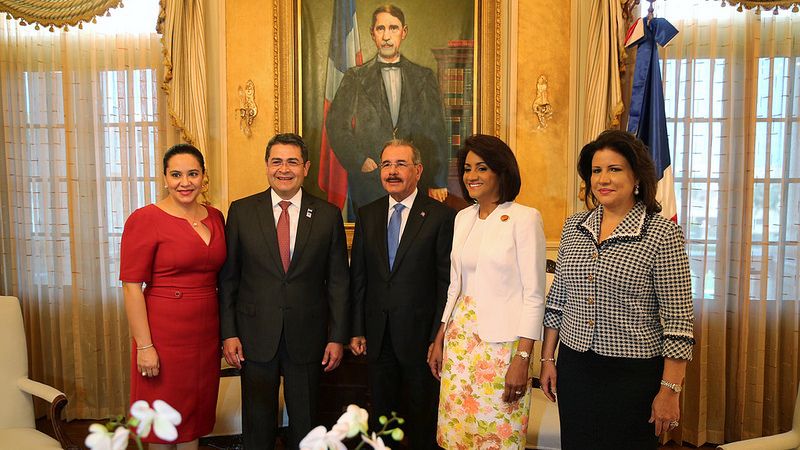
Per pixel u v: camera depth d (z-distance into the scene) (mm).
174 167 2133
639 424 1624
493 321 1966
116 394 3463
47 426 3381
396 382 2404
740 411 3201
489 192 2025
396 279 2328
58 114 3391
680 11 3152
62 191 3432
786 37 3125
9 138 3387
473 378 1997
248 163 3197
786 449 1888
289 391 2299
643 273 1602
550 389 1904
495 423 1962
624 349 1627
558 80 3178
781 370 3254
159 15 2982
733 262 3215
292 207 2375
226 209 3201
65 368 3451
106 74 3340
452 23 3168
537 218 1981
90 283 3422
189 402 2164
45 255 3465
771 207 3197
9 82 3369
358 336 2432
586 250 1723
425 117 3193
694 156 3199
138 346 2111
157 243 2123
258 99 3180
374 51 3178
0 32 3330
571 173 3201
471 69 3180
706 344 3211
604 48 2953
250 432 2275
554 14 3158
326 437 958
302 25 3164
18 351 2426
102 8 3186
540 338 1923
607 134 1695
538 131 3189
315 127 3201
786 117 3158
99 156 3377
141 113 3346
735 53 3145
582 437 1712
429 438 2357
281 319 2246
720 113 3172
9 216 3426
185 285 2162
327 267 2428
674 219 2848
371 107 3193
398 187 2359
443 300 2342
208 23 3141
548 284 3086
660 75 2869
